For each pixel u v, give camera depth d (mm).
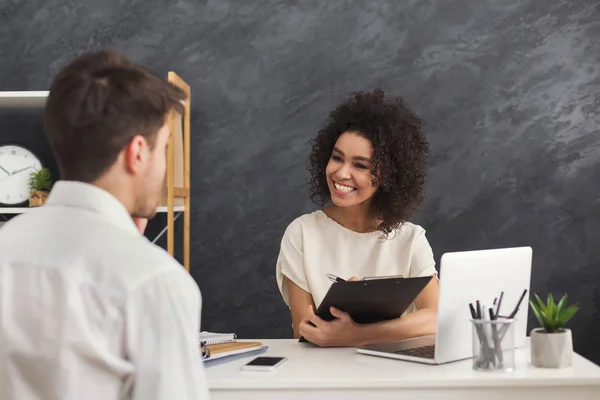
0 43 3561
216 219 3521
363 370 1652
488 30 3443
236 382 1558
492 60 3441
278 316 3512
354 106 2365
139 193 1014
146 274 901
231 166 3516
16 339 890
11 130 3502
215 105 3516
